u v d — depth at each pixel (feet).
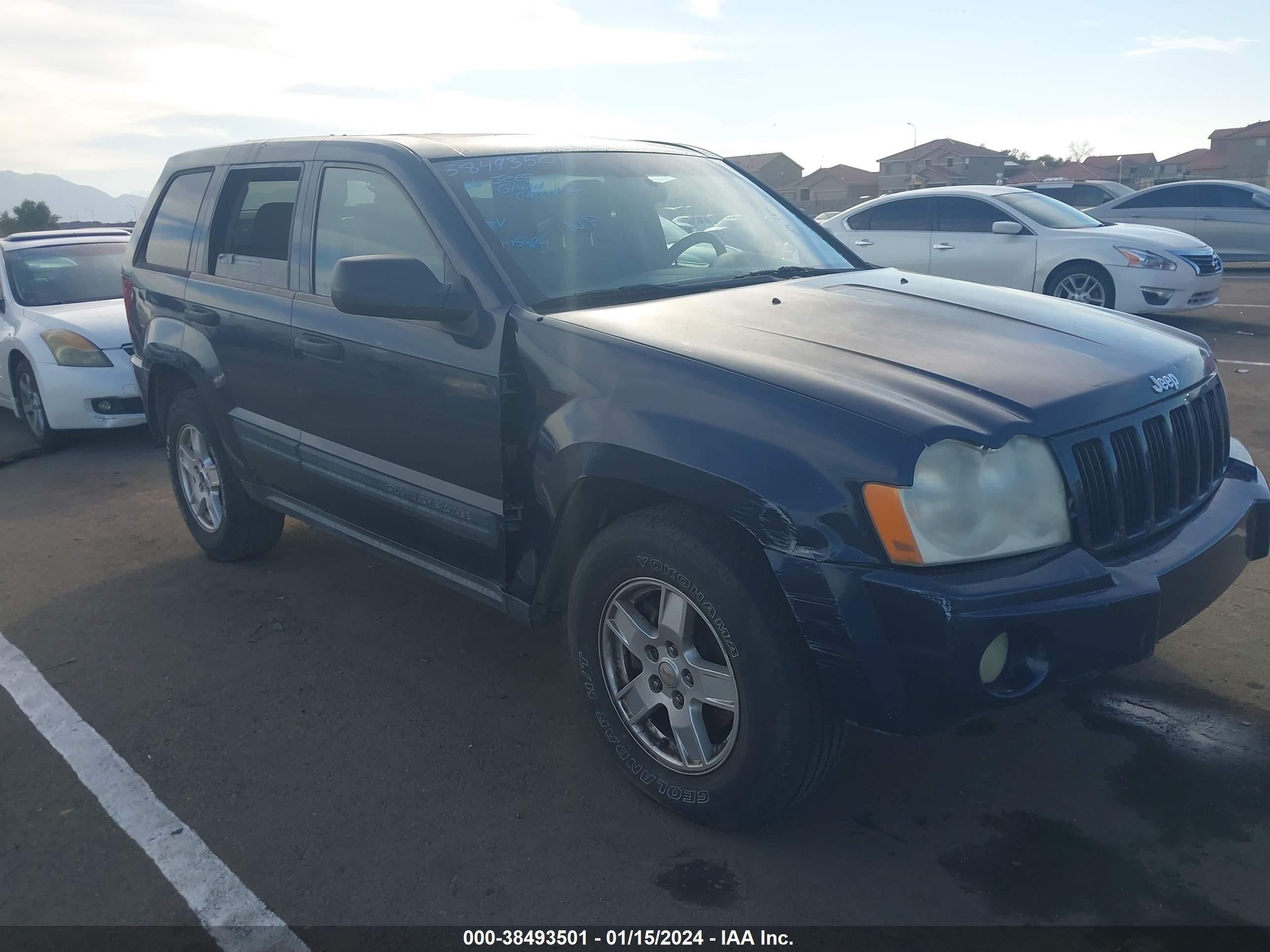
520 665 12.53
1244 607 13.09
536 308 9.93
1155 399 8.88
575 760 10.35
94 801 9.89
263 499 14.25
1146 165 268.82
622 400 8.81
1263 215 49.62
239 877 8.69
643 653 9.21
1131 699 11.06
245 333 13.19
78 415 23.82
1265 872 8.29
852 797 9.57
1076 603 7.58
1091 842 8.77
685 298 10.62
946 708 7.61
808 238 13.62
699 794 8.93
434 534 11.00
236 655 12.98
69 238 28.12
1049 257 34.45
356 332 11.27
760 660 8.09
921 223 37.86
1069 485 7.96
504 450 9.84
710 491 8.11
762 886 8.35
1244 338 33.24
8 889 8.64
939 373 8.48
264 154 13.70
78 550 17.29
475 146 11.96
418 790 9.88
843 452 7.59
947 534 7.50
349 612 14.20
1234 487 9.91
